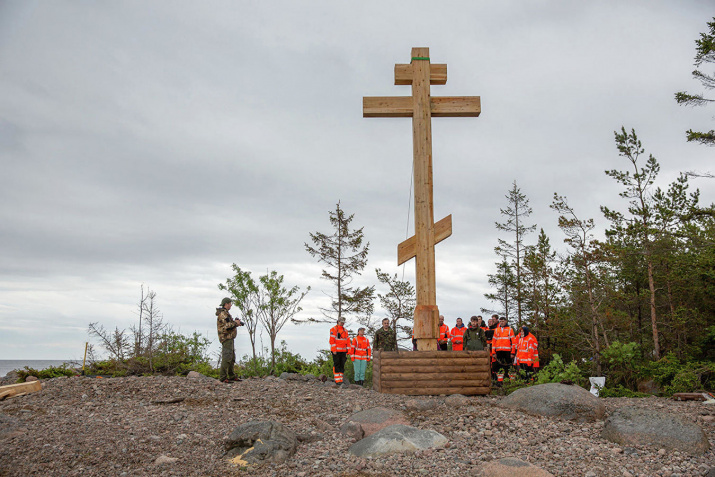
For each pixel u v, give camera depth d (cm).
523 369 1291
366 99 1132
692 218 1808
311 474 548
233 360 1120
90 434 661
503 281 2716
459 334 1501
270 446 601
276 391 994
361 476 541
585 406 782
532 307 2539
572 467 572
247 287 1697
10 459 568
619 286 2369
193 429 705
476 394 1016
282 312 1730
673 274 2058
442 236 1090
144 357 1496
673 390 1354
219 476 544
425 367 1020
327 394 980
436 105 1136
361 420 747
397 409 848
